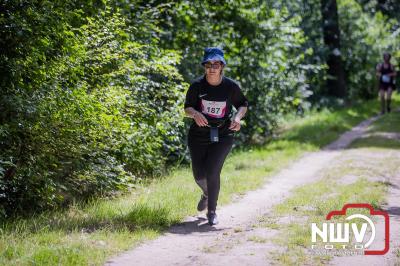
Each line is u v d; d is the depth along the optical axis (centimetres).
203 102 1446
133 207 1536
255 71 3234
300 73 3872
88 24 1848
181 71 2650
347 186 1955
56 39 1617
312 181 2173
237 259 1124
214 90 1438
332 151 3078
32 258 1066
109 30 1850
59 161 1652
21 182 1532
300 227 1370
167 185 1977
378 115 5028
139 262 1116
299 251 1175
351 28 6028
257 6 3281
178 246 1248
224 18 3144
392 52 6650
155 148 2205
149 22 2270
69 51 1622
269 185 2120
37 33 1536
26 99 1494
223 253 1175
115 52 1869
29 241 1196
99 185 1789
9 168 1502
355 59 6062
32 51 1527
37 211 1600
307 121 4484
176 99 2238
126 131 1892
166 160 2428
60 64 1606
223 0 3080
